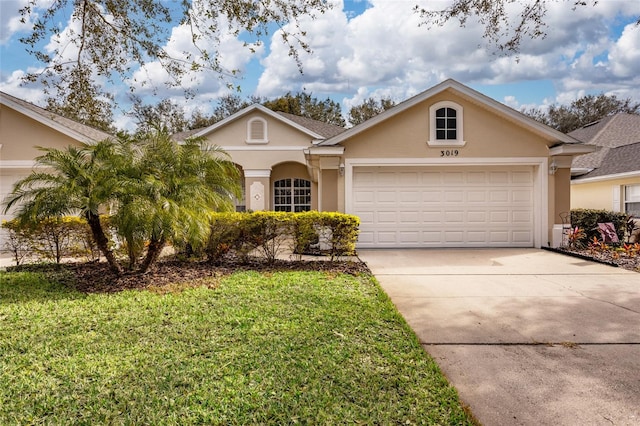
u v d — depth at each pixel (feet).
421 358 12.76
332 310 17.52
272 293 20.31
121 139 24.40
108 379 11.24
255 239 28.73
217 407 9.87
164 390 10.64
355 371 11.81
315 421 9.36
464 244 39.06
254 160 58.80
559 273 26.89
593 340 14.67
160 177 23.41
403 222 38.96
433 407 10.00
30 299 19.58
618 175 46.60
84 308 17.95
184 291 20.68
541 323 16.58
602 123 66.03
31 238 28.86
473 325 16.38
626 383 11.44
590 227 40.09
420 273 27.02
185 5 20.79
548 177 38.22
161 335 14.53
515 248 38.55
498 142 38.09
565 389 11.12
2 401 10.15
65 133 41.73
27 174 42.06
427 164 38.24
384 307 18.16
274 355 12.78
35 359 12.59
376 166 38.50
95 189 21.97
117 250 28.78
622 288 22.50
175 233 22.13
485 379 11.73
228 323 15.84
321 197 38.27
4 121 41.70
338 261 30.48
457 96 37.96
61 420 9.42
